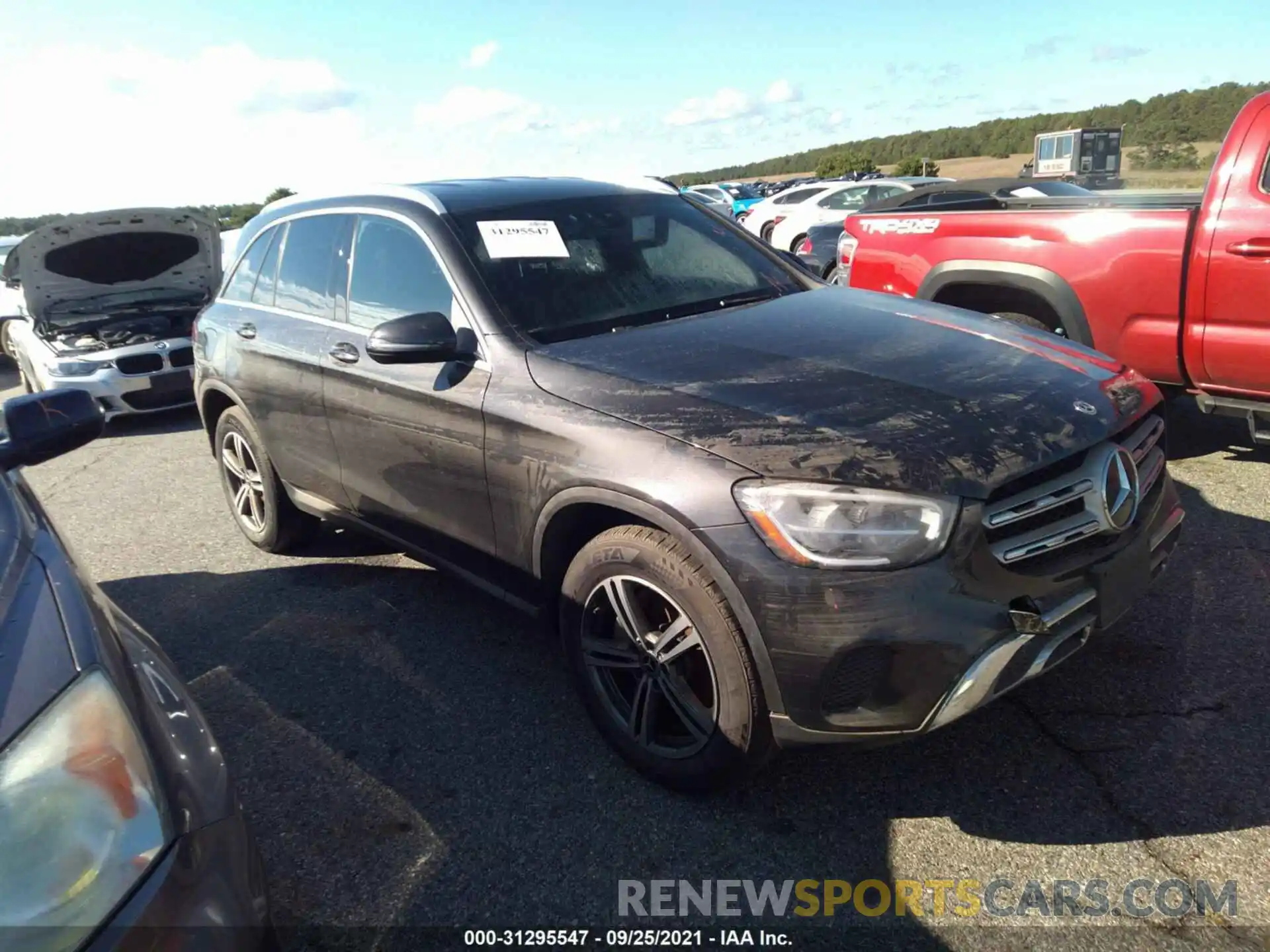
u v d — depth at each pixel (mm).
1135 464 2697
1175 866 2348
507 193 3781
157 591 4492
